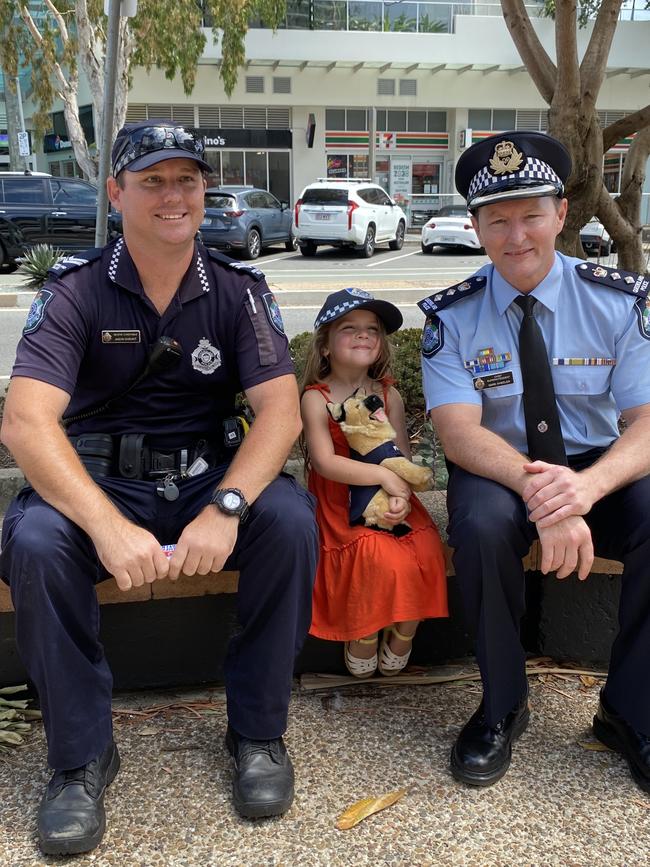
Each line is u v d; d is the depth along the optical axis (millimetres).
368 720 2381
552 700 2479
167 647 2521
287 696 2043
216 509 1965
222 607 2521
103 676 1974
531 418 2303
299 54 22953
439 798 2043
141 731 2320
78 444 2219
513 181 2164
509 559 2066
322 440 2516
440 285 12203
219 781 2102
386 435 2500
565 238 4180
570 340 2303
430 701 2482
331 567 2398
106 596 2342
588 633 2652
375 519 2383
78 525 1897
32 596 1828
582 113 3848
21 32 16391
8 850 1866
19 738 2250
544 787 2086
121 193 2098
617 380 2291
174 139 2033
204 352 2197
